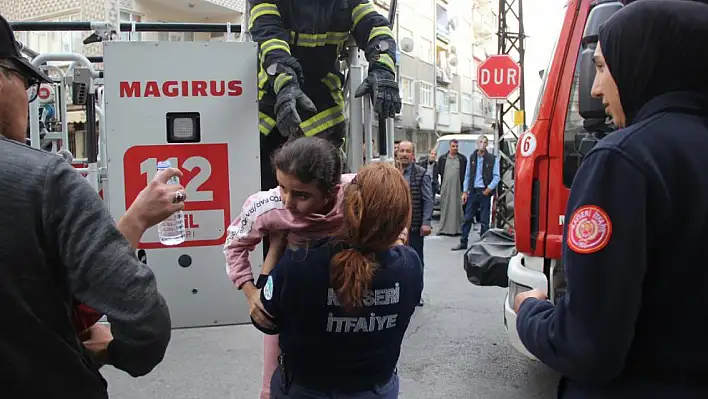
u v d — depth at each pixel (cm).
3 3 1703
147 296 148
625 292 137
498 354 514
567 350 144
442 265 915
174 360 479
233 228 244
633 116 157
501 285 433
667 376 143
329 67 391
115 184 338
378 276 194
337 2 368
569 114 356
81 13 1616
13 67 161
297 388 205
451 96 3819
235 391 422
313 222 225
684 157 140
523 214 372
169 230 336
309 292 190
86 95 479
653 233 141
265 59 335
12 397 140
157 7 1769
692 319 140
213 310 351
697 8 148
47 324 144
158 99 339
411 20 3161
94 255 144
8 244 137
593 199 143
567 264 147
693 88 149
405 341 550
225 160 346
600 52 163
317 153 202
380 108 353
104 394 159
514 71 1033
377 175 192
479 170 1041
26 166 142
